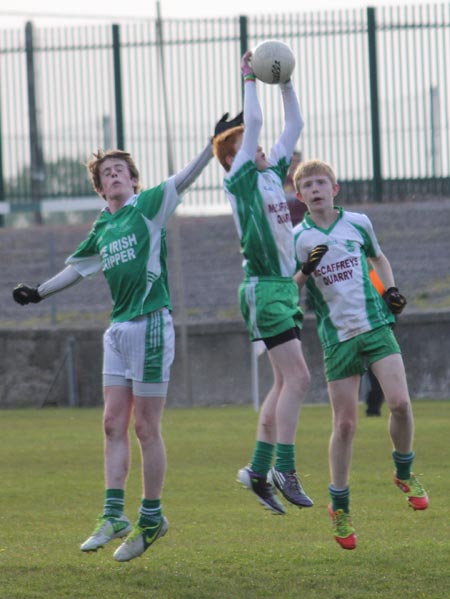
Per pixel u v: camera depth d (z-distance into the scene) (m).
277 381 20.52
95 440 36.28
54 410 48.38
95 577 17.61
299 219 42.75
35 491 26.22
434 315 47.16
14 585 17.08
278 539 20.42
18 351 50.91
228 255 59.78
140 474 28.92
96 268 20.48
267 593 16.61
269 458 20.28
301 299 48.25
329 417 41.06
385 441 33.50
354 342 19.80
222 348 48.78
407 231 56.44
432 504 23.44
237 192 19.78
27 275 60.88
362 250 20.36
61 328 50.62
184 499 24.86
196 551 19.44
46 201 59.94
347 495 19.33
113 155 19.53
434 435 34.59
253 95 20.23
